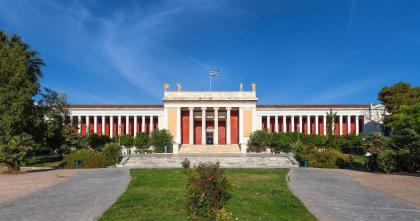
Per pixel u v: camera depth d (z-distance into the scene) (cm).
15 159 2889
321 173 2934
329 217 1378
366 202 1689
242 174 2702
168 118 6881
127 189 1895
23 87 3300
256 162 3997
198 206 1208
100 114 7325
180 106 6894
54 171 3069
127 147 6078
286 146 5903
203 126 6888
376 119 6994
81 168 3509
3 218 1287
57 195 1769
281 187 2028
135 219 1215
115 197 1694
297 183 2284
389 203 1672
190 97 6894
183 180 2230
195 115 7288
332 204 1630
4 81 3369
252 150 6159
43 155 5150
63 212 1375
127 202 1517
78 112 7300
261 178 2453
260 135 6050
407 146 3016
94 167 3606
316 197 1800
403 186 2241
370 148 3219
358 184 2317
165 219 1203
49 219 1266
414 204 1655
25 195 1777
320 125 7506
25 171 3070
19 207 1476
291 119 7350
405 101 5719
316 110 7281
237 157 4381
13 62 3400
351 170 3291
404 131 3055
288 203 1579
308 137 5897
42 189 1975
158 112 7319
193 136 6975
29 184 2189
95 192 1853
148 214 1285
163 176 2500
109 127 7512
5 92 3216
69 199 1652
